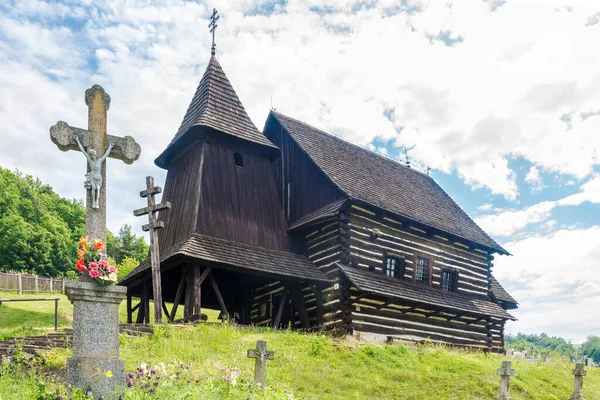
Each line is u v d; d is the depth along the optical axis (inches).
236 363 565.3
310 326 883.4
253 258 834.8
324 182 938.1
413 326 930.7
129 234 3002.0
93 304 389.1
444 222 1056.2
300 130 1037.2
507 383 609.9
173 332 650.8
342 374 619.8
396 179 1109.7
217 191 871.1
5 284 1519.4
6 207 2608.3
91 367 376.8
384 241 935.7
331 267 882.1
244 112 965.2
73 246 2667.3
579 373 698.2
